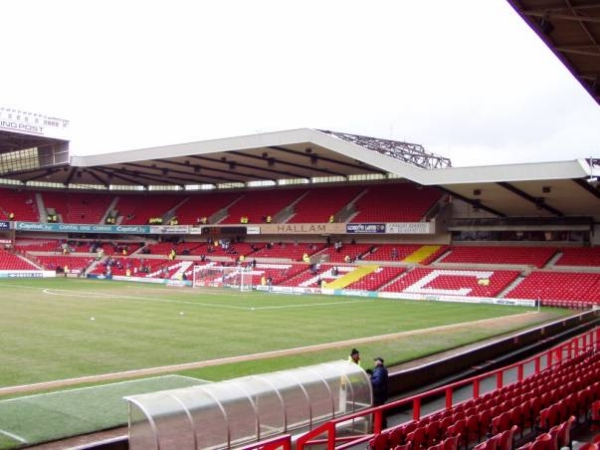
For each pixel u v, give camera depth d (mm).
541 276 50875
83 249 80375
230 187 81188
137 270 72062
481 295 49625
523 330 31953
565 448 11258
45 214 79875
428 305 46438
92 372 20141
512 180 41375
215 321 33812
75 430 13859
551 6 18906
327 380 13984
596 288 46094
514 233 59062
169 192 85375
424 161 61844
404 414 16656
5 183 81500
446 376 20391
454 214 62281
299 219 69625
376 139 56875
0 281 62594
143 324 31781
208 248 75625
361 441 11570
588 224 54969
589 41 21453
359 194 70312
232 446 11906
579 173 39156
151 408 11109
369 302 48438
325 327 32312
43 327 29844
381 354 24203
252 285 61469
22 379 18891
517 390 15227
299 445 10898
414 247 63250
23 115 57438
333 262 64500
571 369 18203
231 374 20156
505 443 10695
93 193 85938
